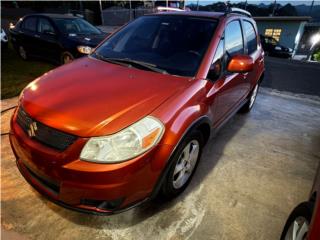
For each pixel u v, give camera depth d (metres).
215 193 2.37
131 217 2.03
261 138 3.54
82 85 2.01
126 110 1.72
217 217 2.11
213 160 2.90
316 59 18.11
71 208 1.72
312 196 1.69
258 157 3.04
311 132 3.85
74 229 1.90
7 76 5.59
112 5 28.45
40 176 1.77
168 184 1.99
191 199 2.27
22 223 1.92
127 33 2.90
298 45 25.30
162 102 1.86
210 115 2.35
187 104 1.98
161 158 1.75
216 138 3.44
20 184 2.30
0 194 2.17
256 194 2.41
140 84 2.04
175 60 2.39
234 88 2.98
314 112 4.73
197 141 2.30
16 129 1.89
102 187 1.58
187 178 2.33
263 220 2.12
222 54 2.59
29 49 6.98
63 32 6.17
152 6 24.33
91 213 1.70
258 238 1.96
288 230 1.71
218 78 2.50
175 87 2.05
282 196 2.41
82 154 1.58
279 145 3.38
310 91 6.30
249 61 2.41
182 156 2.12
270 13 27.06
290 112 4.64
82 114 1.68
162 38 2.64
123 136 1.61
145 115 1.72
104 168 1.54
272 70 9.12
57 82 2.09
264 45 18.50
